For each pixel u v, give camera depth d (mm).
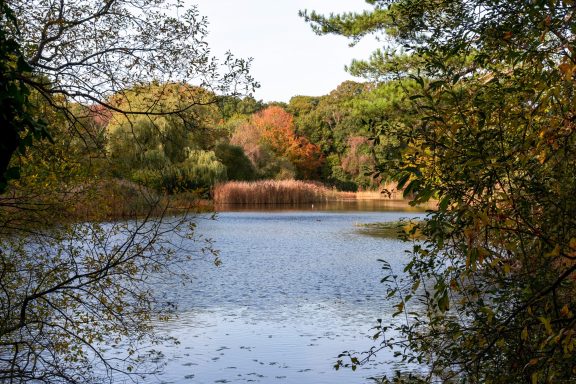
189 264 17406
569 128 3162
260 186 47344
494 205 3207
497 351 4074
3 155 2580
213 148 49938
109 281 5996
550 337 2846
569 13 3078
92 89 6070
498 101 3350
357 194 63000
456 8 4367
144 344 8898
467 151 3199
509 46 3498
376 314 11125
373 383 6992
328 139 71000
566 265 3365
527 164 3572
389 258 18781
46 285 6195
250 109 80875
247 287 14062
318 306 11984
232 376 7512
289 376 7531
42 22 5852
